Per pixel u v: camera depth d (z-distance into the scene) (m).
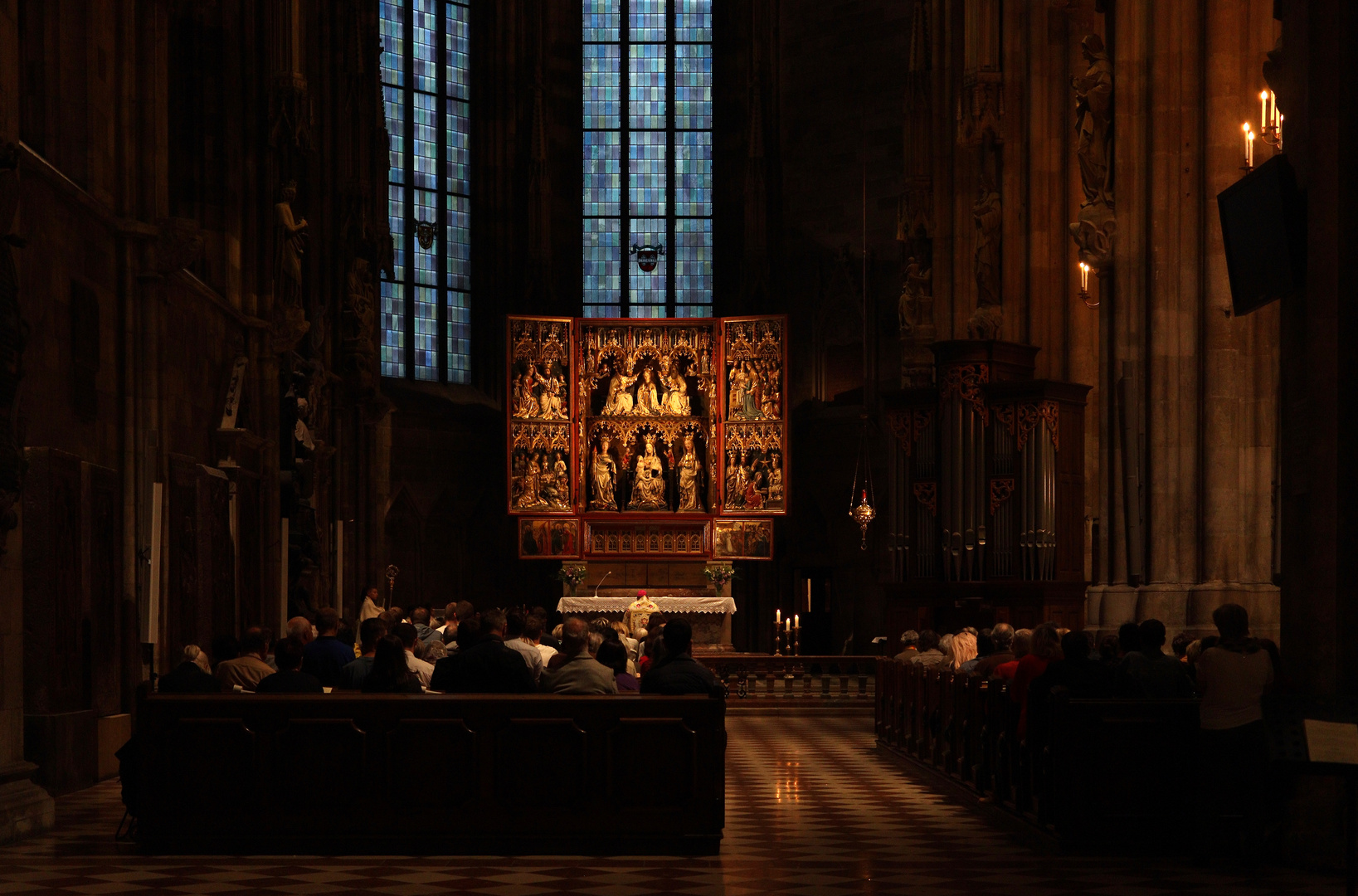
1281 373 11.81
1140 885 10.22
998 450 23.25
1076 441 23.20
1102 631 19.64
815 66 40.84
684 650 12.30
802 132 40.97
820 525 40.12
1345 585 11.02
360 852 11.64
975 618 23.83
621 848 11.74
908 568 24.94
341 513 35.62
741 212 42.66
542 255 41.62
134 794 11.71
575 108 43.41
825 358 40.34
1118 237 20.23
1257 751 10.81
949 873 10.76
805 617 40.28
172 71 24.03
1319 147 11.20
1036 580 22.78
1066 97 25.42
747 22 42.69
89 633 15.88
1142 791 11.69
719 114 43.19
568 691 12.26
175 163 23.98
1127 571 20.12
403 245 40.75
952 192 31.56
